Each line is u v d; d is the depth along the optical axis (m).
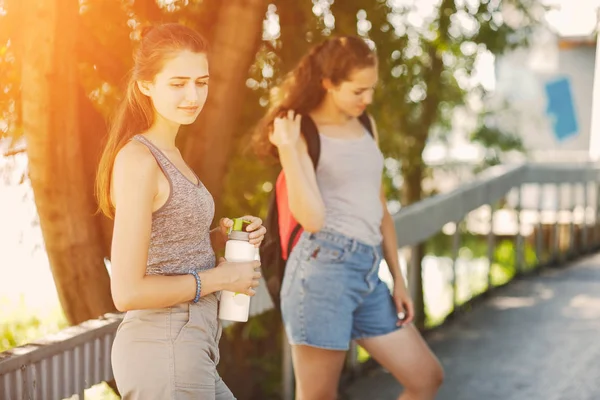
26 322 4.48
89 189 3.38
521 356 5.18
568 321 6.02
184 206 2.12
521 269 7.72
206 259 2.22
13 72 3.34
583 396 4.46
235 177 4.68
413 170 7.50
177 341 2.12
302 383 3.11
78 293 3.42
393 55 5.42
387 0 5.06
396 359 3.11
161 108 2.11
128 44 3.59
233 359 4.82
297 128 2.96
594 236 9.05
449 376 4.82
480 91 7.70
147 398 2.12
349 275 2.98
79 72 3.44
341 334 2.99
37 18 3.05
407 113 6.06
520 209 7.67
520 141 9.57
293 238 3.03
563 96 15.02
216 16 3.75
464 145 9.68
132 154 2.06
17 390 2.42
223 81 3.59
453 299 6.21
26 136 3.19
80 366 2.69
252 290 2.26
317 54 3.05
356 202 2.99
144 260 2.05
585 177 8.60
